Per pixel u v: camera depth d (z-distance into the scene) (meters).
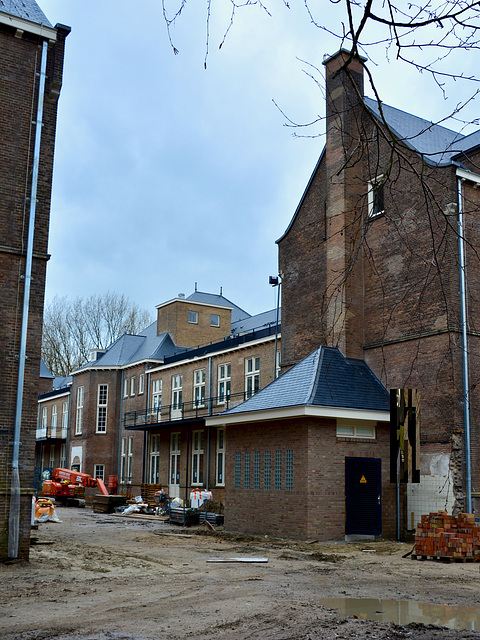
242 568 14.12
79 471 49.00
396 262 22.61
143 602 10.18
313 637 8.07
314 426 20.20
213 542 19.73
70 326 69.19
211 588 11.48
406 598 10.95
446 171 21.12
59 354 68.44
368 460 20.92
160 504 34.38
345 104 24.75
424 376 21.09
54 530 23.92
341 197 24.23
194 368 40.06
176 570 13.75
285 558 15.98
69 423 52.47
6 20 15.32
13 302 14.88
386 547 18.61
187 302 47.34
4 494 14.09
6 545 14.05
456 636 8.34
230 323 49.06
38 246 15.34
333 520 20.00
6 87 15.45
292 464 20.58
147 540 20.31
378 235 23.52
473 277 21.11
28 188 15.41
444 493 19.92
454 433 20.02
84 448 48.56
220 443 35.03
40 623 8.72
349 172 24.33
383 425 21.52
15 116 15.47
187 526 26.55
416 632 8.52
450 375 20.23
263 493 21.77
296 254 26.97
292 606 9.99
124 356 49.41
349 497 20.41
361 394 21.47
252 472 22.50
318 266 25.52
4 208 15.05
